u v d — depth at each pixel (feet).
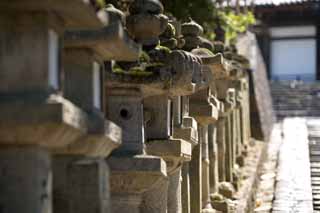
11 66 28.66
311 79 214.48
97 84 36.01
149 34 43.65
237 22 118.11
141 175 40.81
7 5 28.19
